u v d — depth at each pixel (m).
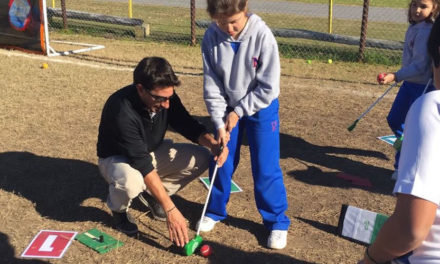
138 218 3.81
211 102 3.29
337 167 4.88
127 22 11.40
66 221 3.73
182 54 9.69
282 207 3.53
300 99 6.97
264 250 3.47
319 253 3.46
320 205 4.12
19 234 3.55
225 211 3.69
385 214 3.98
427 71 4.32
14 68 7.95
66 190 4.18
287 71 8.55
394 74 4.43
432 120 1.48
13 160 4.69
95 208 3.92
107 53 9.54
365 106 6.73
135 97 3.21
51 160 4.73
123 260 3.31
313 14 15.54
